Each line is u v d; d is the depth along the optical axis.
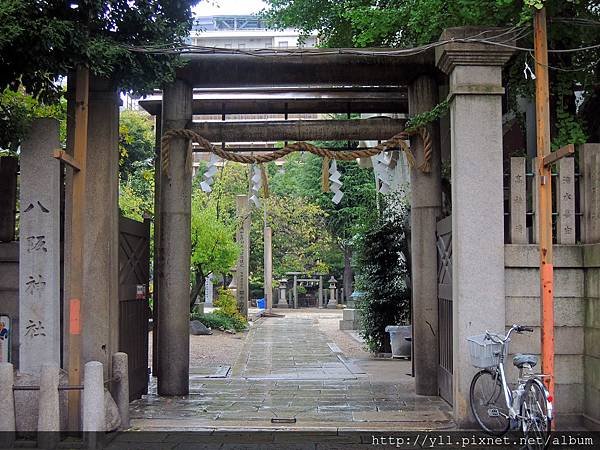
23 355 7.82
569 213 8.09
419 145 10.17
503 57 8.02
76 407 7.28
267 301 36.56
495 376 7.50
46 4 7.04
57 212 8.02
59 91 7.82
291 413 8.73
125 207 18.75
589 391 7.75
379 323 16.02
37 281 7.89
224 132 10.27
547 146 7.45
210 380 11.88
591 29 8.50
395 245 15.54
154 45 7.65
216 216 22.94
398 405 9.32
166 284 10.15
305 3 13.98
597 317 7.58
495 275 7.92
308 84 10.25
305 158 39.44
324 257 40.84
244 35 57.34
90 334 8.61
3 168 8.70
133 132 21.22
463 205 7.97
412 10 9.05
